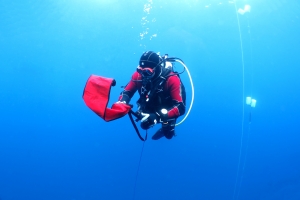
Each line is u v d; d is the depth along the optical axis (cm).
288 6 605
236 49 576
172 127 293
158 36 594
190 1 615
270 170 486
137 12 611
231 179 496
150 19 604
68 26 623
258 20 593
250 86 553
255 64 564
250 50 571
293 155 498
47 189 563
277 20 593
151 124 240
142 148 572
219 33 587
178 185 508
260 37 581
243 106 545
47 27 625
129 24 607
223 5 608
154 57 235
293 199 439
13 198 546
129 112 220
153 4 614
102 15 620
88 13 625
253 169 495
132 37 601
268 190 461
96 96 190
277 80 557
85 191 551
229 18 598
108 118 194
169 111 240
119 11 621
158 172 542
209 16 600
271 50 573
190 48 580
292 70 557
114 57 602
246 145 523
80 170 584
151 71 231
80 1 636
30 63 626
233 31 589
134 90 268
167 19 602
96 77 197
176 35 588
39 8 639
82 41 614
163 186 515
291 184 461
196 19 600
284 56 566
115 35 607
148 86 254
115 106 206
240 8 607
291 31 582
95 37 612
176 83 250
